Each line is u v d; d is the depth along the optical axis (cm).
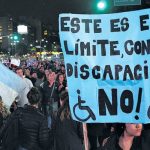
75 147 578
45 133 641
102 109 429
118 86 424
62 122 594
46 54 12838
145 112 408
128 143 392
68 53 438
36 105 662
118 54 425
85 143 466
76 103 438
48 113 1162
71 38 436
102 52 430
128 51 422
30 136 644
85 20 434
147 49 413
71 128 589
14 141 653
